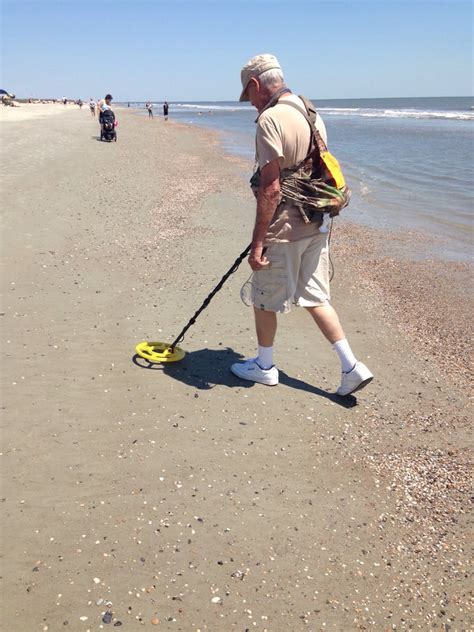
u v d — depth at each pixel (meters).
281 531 2.96
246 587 2.61
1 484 3.12
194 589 2.57
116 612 2.42
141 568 2.65
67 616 2.38
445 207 12.09
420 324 6.00
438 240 9.56
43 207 9.65
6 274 6.34
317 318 4.17
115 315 5.46
